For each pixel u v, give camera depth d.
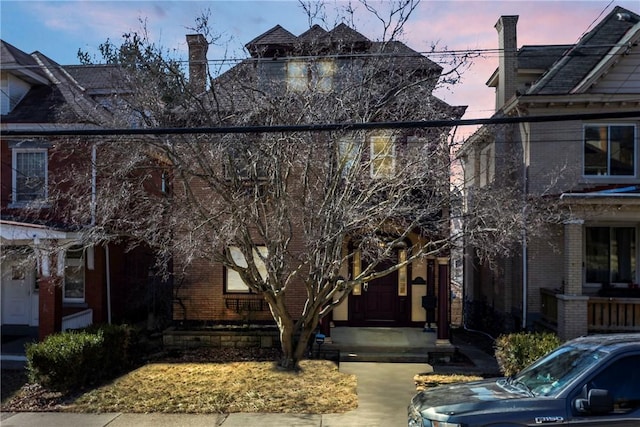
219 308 14.70
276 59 10.05
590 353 5.38
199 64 10.84
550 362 5.85
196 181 13.05
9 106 15.16
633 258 14.59
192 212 9.91
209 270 14.72
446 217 10.52
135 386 9.69
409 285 14.94
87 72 16.64
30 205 11.86
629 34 14.38
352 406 8.59
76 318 13.94
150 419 8.06
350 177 9.77
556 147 14.23
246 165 9.95
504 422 4.84
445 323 12.68
